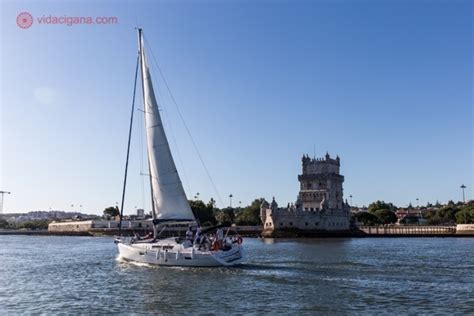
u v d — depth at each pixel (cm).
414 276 4544
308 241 13788
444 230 18500
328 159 19675
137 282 4291
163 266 5253
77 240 15300
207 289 3903
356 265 5441
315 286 4009
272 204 17488
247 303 3397
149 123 5762
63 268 5603
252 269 5022
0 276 4944
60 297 3706
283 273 4719
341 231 17875
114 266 5509
